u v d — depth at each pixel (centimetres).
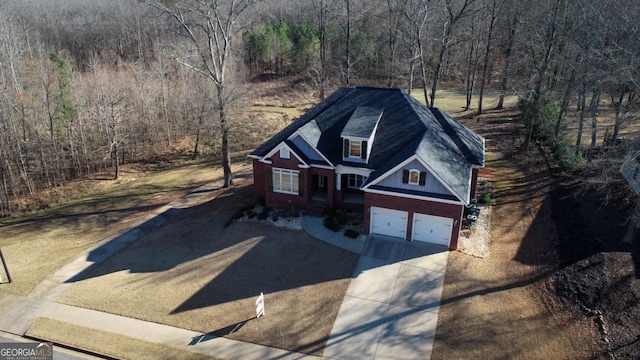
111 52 7875
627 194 2602
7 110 3997
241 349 1930
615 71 2673
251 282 2353
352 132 2747
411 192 2494
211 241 2761
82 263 2667
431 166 2416
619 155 2769
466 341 1914
